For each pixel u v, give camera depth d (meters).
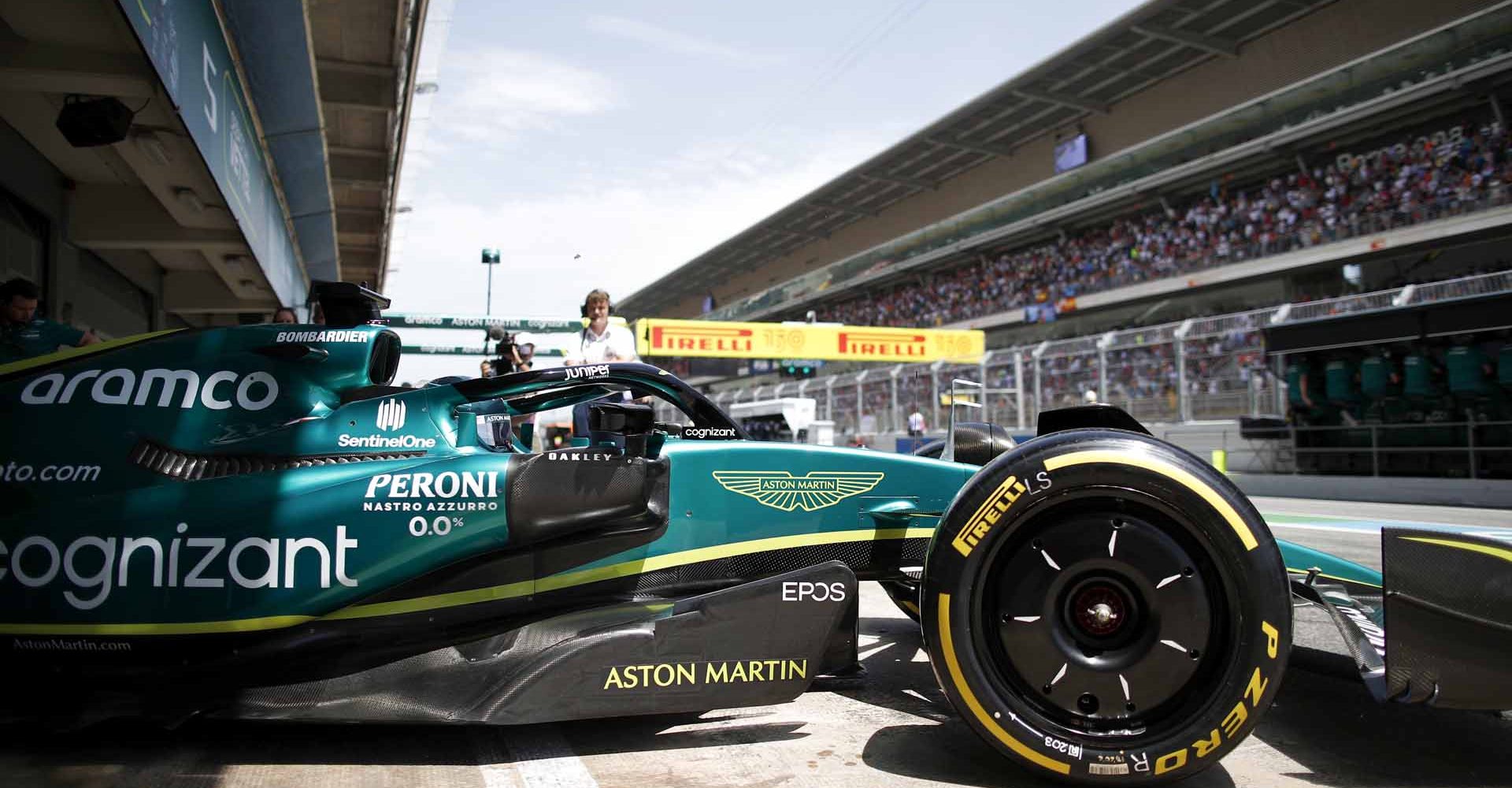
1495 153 18.83
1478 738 2.33
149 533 2.22
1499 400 11.03
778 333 21.81
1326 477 12.62
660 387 2.81
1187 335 15.57
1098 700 1.93
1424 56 20.66
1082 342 17.31
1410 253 20.59
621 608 2.39
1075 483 1.93
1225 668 1.89
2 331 3.88
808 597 2.27
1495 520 9.15
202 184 7.94
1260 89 25.11
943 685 1.96
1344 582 2.50
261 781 1.98
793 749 2.22
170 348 2.51
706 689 2.21
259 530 2.23
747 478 2.57
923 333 22.72
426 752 2.18
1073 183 31.16
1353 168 21.83
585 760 2.13
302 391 2.49
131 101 6.25
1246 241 24.11
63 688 2.25
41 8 4.98
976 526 1.95
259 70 7.39
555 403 3.03
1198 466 1.93
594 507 2.36
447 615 2.33
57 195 8.05
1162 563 1.92
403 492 2.28
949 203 37.84
